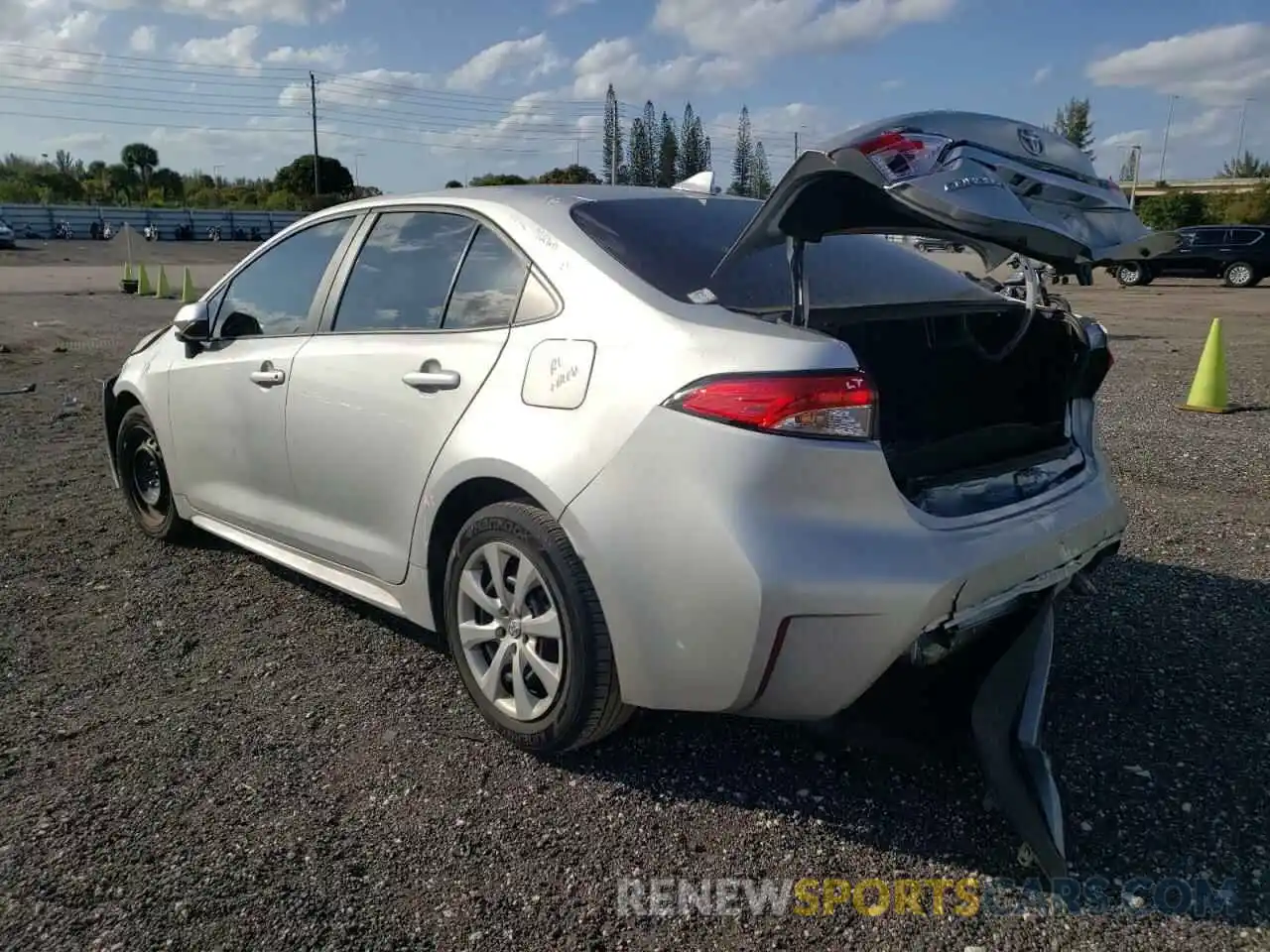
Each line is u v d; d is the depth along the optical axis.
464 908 2.41
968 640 2.82
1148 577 4.41
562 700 2.86
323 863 2.57
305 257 4.02
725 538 2.47
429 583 3.32
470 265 3.32
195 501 4.57
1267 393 9.48
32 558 4.84
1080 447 3.38
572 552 2.76
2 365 11.85
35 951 2.28
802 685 2.51
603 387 2.73
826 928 2.34
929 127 2.66
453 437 3.10
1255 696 3.34
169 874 2.53
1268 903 2.39
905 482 2.65
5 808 2.80
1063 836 2.52
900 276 3.50
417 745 3.12
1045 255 2.46
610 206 3.34
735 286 3.03
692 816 2.75
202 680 3.57
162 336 4.89
